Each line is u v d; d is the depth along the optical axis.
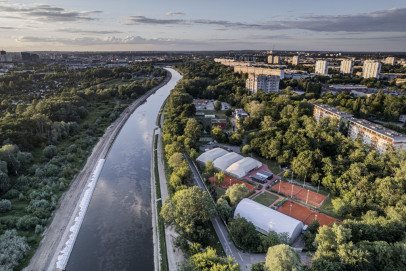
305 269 104.19
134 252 140.25
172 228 150.25
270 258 101.44
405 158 181.00
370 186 159.12
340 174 180.12
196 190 146.25
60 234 149.00
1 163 187.88
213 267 99.56
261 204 159.50
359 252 102.25
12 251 127.12
